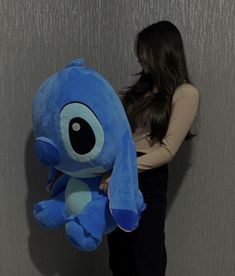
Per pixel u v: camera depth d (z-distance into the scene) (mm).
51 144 1252
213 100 1626
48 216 1396
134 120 1447
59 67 1699
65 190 1379
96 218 1267
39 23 1607
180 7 1654
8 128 1545
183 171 1728
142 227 1422
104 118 1204
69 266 1859
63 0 1691
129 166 1226
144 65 1437
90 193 1303
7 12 1501
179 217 1758
